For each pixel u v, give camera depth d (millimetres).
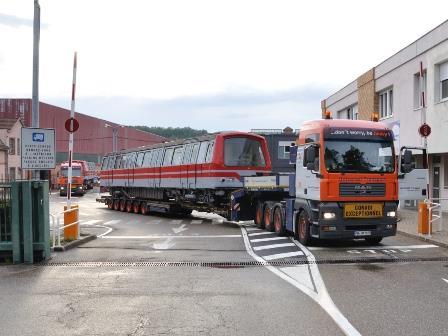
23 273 10492
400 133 27234
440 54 22688
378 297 8219
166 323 6762
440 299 8055
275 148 42812
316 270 10727
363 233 14000
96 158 85625
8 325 6707
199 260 12125
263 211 19844
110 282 9508
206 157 23219
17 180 12109
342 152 14055
